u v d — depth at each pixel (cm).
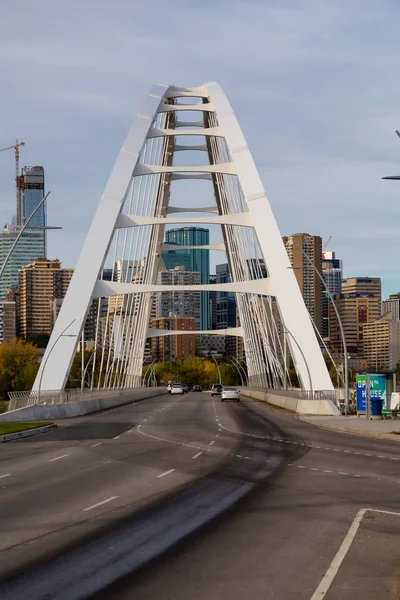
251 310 9669
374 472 2162
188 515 1468
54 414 5259
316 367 6016
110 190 6350
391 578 991
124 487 1866
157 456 2630
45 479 2034
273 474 2117
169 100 7800
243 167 6656
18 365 15200
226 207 8788
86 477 2069
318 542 1212
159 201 9200
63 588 947
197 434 3659
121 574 1016
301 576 1003
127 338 9469
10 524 1377
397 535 1267
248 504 1597
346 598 902
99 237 6209
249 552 1142
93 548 1173
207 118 8131
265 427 4153
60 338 5953
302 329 6125
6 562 1084
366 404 4816
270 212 6462
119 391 8131
